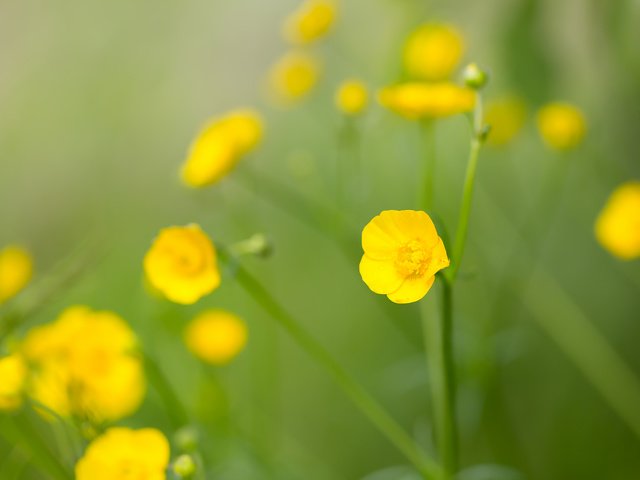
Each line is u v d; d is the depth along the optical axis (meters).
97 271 0.71
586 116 0.63
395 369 0.63
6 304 0.51
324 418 0.66
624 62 0.59
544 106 0.59
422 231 0.44
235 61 0.91
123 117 0.92
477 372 0.57
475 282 0.62
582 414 0.63
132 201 0.89
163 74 0.93
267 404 0.64
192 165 0.54
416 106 0.51
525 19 0.58
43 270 0.87
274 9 0.90
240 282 0.48
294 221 0.77
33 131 0.93
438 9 0.63
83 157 0.92
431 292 0.53
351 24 0.68
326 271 0.74
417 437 0.58
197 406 0.57
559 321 0.61
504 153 0.64
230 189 0.64
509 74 0.59
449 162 0.67
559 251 0.67
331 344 0.70
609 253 0.66
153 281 0.48
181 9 0.92
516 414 0.64
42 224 0.90
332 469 0.65
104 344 0.50
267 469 0.56
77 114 0.93
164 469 0.46
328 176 0.70
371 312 0.69
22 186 0.92
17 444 0.49
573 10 0.61
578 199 0.66
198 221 0.83
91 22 0.94
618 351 0.64
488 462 0.61
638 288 0.65
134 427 0.57
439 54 0.60
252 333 0.67
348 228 0.57
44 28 0.96
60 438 0.49
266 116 0.85
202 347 0.56
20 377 0.48
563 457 0.62
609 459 0.62
